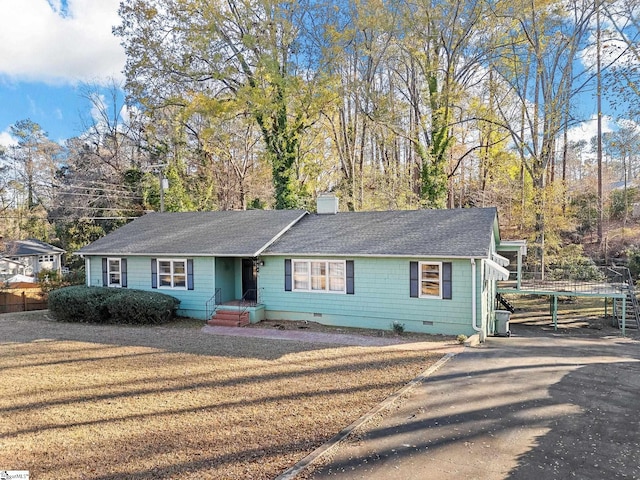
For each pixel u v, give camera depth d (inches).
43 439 271.1
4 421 301.4
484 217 681.0
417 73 1314.0
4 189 1866.4
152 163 1470.2
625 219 1584.6
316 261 687.7
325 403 329.1
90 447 258.8
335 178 1526.8
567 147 1622.8
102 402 338.0
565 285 909.2
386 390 357.7
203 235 801.6
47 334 619.5
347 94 1173.7
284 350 509.4
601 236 1441.9
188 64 1147.9
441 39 1155.3
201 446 257.4
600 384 376.2
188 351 506.9
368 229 722.2
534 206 1166.3
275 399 339.9
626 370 428.5
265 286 728.3
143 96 1181.1
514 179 1417.3
